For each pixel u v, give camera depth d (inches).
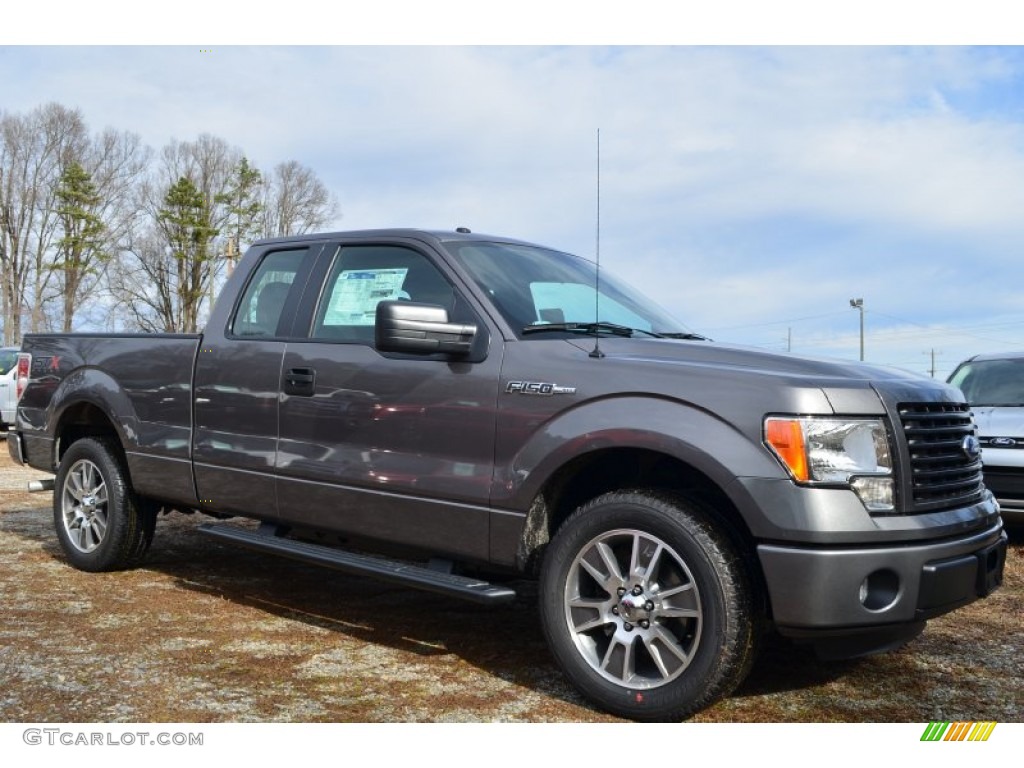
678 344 141.3
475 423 146.3
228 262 1813.5
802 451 119.3
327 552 163.2
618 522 130.0
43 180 2086.6
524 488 138.8
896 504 123.0
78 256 1962.4
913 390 131.6
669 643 125.3
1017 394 306.7
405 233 169.6
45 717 125.6
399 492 154.3
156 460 198.8
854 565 117.7
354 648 161.2
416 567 152.3
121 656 152.3
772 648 165.3
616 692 128.3
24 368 239.0
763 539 121.2
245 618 179.3
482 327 151.1
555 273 172.4
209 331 193.5
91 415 224.8
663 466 143.6
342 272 176.2
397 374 157.1
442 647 163.0
